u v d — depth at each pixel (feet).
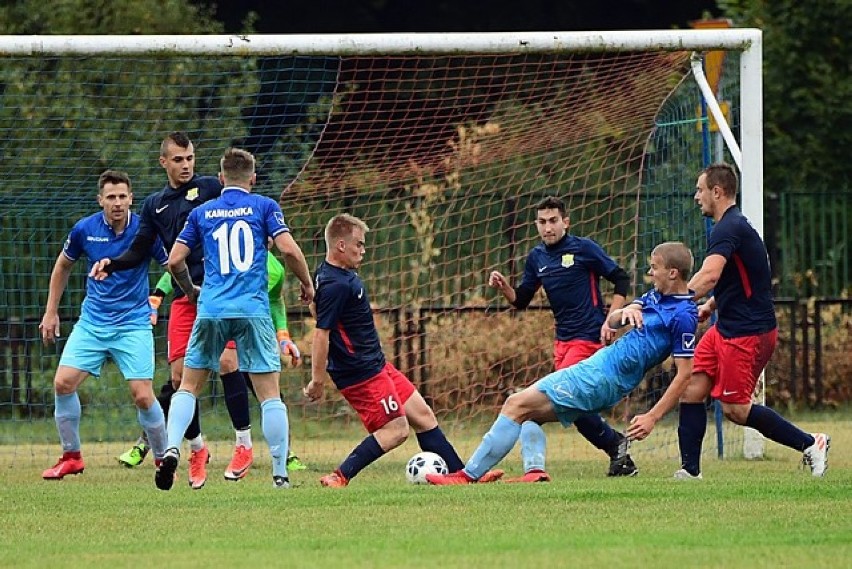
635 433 82.89
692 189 125.49
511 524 64.69
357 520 66.59
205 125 154.40
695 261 124.98
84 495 79.71
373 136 151.12
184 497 77.41
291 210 143.23
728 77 119.96
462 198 144.46
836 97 180.96
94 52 103.81
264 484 88.69
